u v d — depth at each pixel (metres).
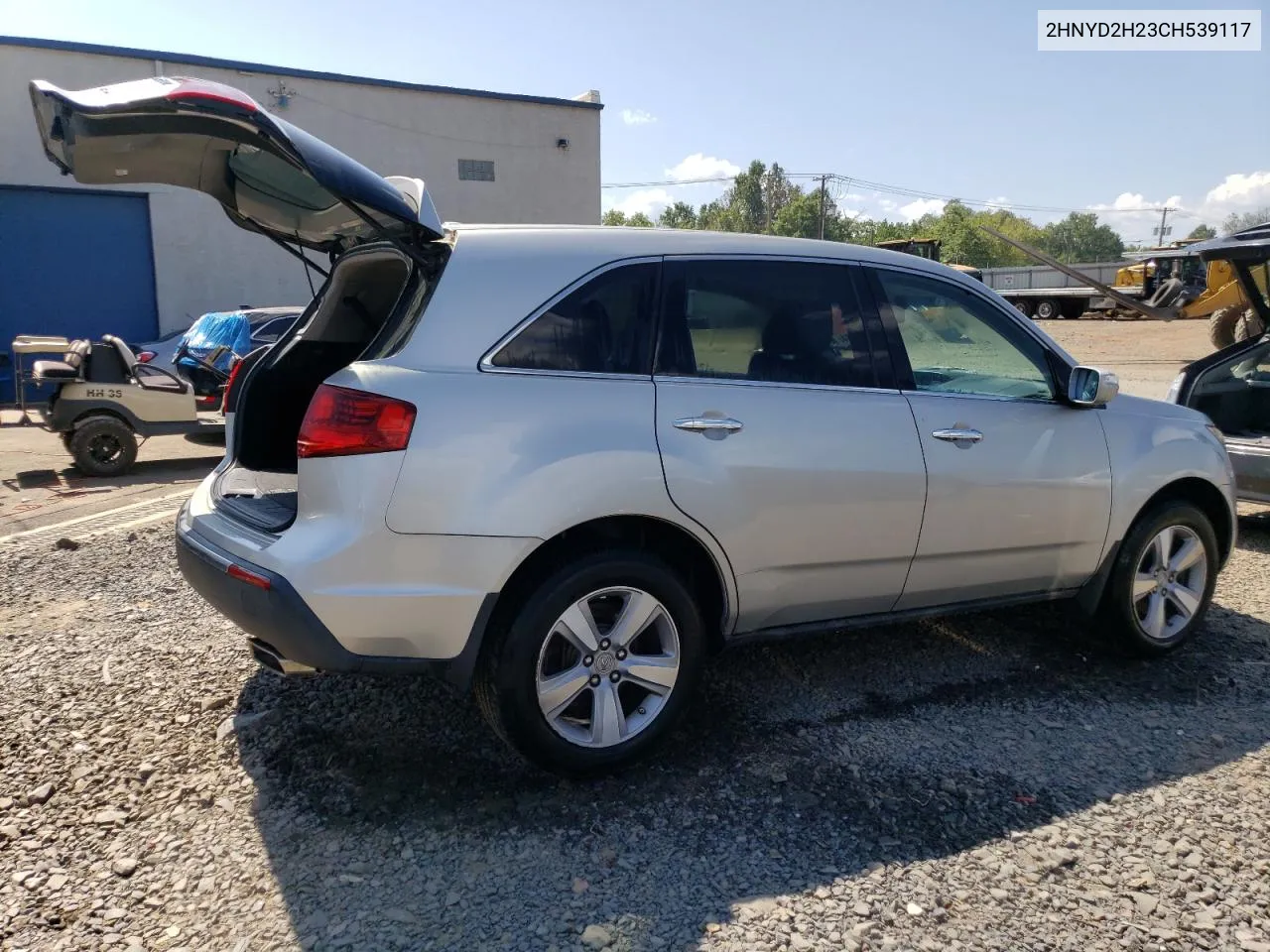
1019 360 4.13
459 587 2.93
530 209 20.36
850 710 3.83
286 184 3.52
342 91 17.98
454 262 3.12
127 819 3.00
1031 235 114.31
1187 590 4.48
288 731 3.57
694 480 3.23
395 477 2.86
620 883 2.71
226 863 2.79
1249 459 6.42
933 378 3.87
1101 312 37.06
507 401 3.00
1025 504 3.95
